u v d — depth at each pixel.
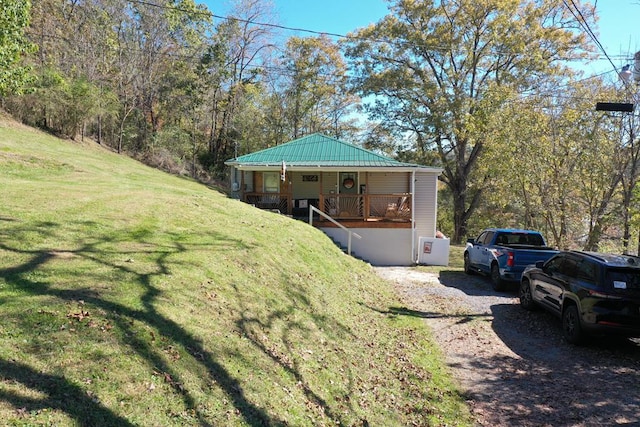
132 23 33.16
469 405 4.94
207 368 3.63
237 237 8.00
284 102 39.03
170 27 35.03
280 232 9.94
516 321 8.41
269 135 39.09
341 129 41.84
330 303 7.20
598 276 6.71
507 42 26.64
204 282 5.35
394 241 16.42
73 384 2.81
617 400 5.10
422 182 19.03
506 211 29.72
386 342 6.59
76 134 24.55
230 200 12.43
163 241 6.64
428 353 6.50
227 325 4.55
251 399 3.53
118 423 2.65
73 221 6.74
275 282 6.62
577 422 4.57
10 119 21.61
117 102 27.80
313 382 4.39
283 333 5.13
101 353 3.23
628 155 15.12
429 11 28.41
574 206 16.55
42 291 3.95
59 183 10.59
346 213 16.81
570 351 6.78
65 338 3.28
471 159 30.22
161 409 2.94
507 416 4.69
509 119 17.20
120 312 3.90
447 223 43.59
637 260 7.02
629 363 6.31
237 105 37.41
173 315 4.21
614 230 17.44
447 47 27.89
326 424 3.82
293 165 16.91
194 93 34.97
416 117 29.53
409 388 5.18
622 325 6.38
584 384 5.55
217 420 3.09
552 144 16.11
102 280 4.51
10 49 13.38
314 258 9.38
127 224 7.22
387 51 30.02
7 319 3.34
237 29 36.78
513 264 10.64
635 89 14.19
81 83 23.81
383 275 13.56
